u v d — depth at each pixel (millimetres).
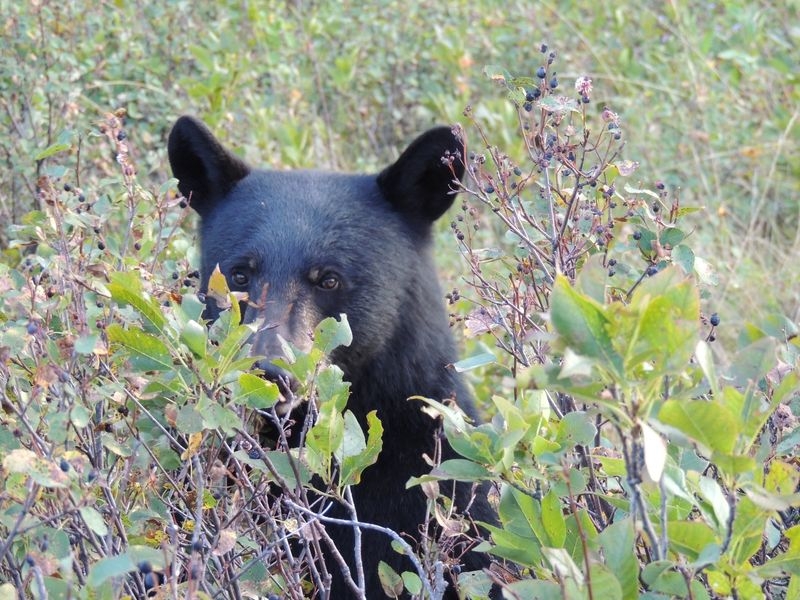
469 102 17109
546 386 4840
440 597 6164
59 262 6918
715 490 5242
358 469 6121
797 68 18734
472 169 8625
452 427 5785
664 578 5242
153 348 5656
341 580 8102
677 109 17656
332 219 8570
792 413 7070
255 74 15219
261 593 6094
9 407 5801
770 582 6598
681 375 5031
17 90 11992
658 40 19500
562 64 18312
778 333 7758
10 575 6301
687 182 15867
